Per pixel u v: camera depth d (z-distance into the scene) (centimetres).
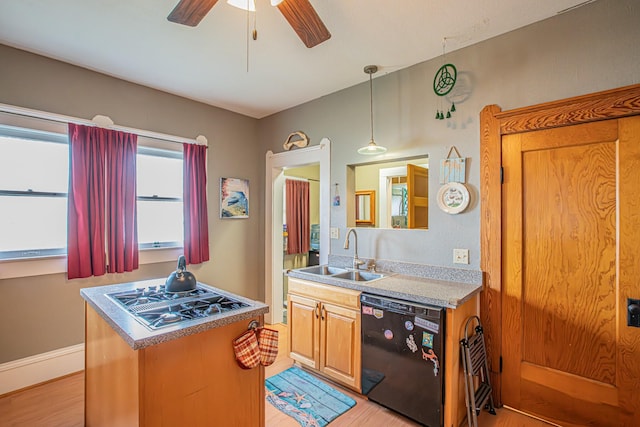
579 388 189
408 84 262
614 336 179
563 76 193
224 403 147
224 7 188
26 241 248
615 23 177
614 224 179
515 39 210
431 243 248
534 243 205
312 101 337
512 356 212
